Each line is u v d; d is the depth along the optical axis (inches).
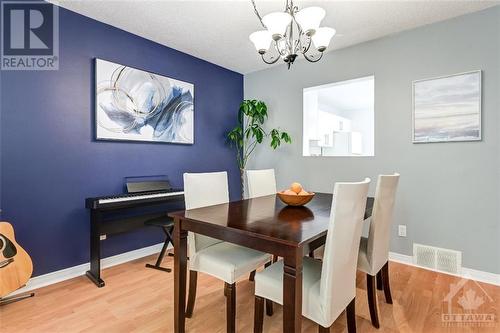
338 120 261.6
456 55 96.4
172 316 71.4
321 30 70.9
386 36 111.4
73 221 96.7
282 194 74.9
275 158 151.0
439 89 99.6
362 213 54.5
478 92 92.3
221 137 153.8
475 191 93.5
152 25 105.0
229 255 67.7
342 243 48.8
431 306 76.0
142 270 101.7
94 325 67.2
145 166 117.5
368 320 69.4
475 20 92.9
